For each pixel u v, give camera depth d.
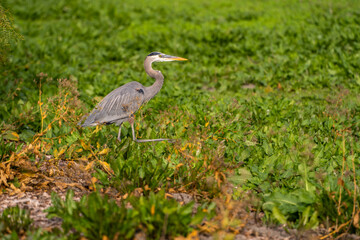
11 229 5.85
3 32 8.58
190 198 7.14
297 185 7.32
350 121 10.45
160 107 11.83
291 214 6.53
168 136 9.23
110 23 23.72
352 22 21.11
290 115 11.02
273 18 24.02
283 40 18.94
